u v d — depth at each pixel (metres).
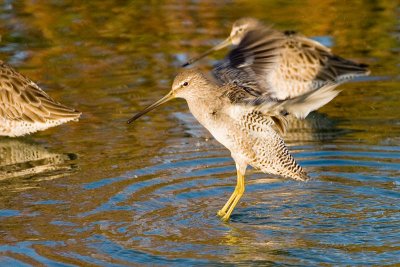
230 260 11.38
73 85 17.98
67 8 22.14
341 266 11.22
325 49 17.38
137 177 14.12
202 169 14.51
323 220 12.75
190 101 12.85
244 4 22.39
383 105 16.88
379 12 21.45
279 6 22.14
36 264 11.20
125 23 21.39
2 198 13.35
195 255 11.53
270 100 11.89
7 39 20.38
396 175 14.16
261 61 12.78
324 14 21.42
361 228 12.46
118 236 12.07
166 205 13.18
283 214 12.99
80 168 14.49
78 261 11.29
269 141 12.27
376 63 18.80
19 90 16.17
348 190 13.73
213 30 20.77
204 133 16.02
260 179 14.36
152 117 16.75
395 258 11.44
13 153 15.32
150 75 18.47
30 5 22.22
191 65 18.88
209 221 12.69
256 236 12.19
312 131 15.94
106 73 18.62
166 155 14.99
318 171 14.43
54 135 16.17
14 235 12.07
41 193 13.55
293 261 11.40
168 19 21.52
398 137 15.49
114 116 16.61
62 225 12.41
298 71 17.11
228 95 12.39
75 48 20.02
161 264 11.23
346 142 15.40
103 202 13.20
